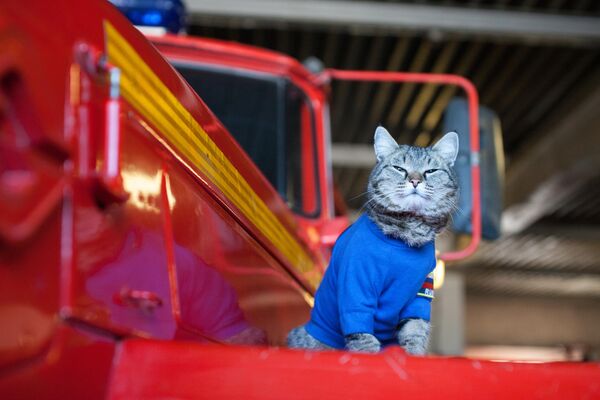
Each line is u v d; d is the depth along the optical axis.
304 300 3.47
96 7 1.44
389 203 2.38
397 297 2.25
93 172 1.24
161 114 1.70
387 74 3.90
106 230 1.31
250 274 2.38
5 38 1.07
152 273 1.51
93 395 1.23
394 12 10.75
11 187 1.05
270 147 3.65
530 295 26.67
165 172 1.66
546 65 12.27
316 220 3.89
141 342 1.31
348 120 14.25
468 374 1.34
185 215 1.76
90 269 1.24
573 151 13.88
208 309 1.87
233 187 2.28
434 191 2.44
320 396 1.29
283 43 11.80
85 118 1.25
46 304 1.12
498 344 26.30
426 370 1.33
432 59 12.13
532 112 13.84
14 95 1.10
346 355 1.33
